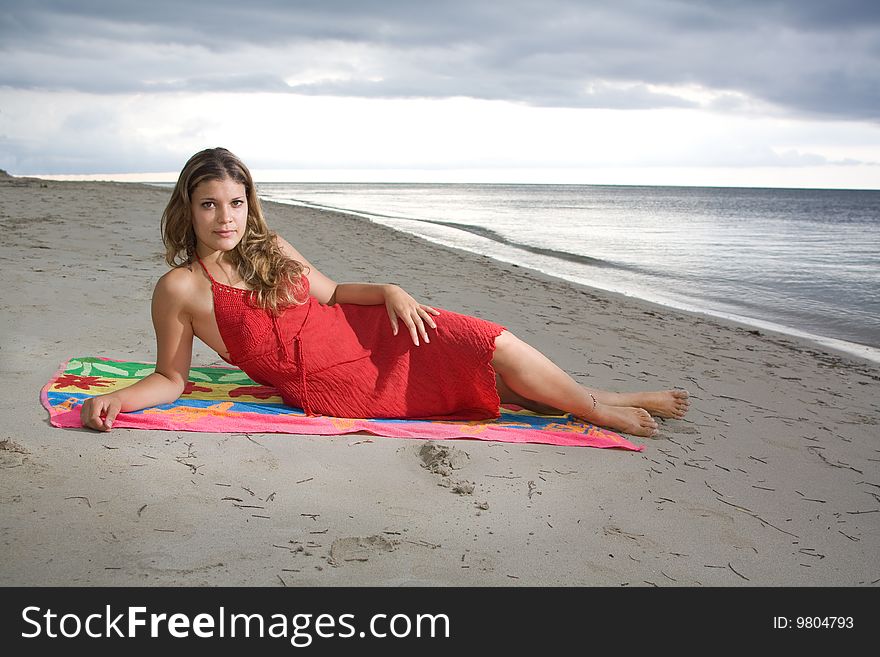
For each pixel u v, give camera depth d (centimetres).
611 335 592
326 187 9925
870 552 242
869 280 1115
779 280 1107
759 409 406
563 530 240
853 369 546
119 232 974
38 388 338
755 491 286
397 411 329
